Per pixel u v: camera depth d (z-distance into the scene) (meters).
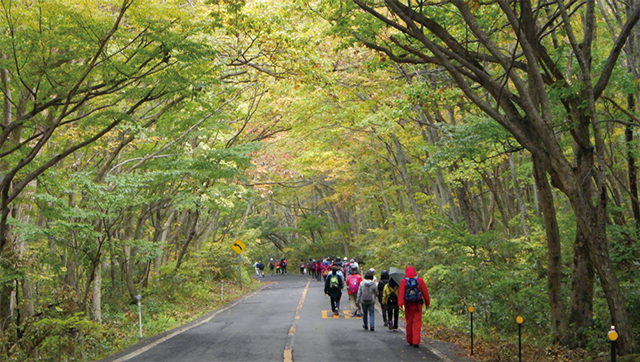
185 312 21.50
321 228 65.56
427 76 16.94
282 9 14.57
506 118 10.22
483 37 9.77
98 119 11.49
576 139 10.42
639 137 16.72
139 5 10.08
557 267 11.15
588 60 9.94
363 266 41.22
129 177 15.42
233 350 11.27
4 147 11.42
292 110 23.67
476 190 32.94
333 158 32.09
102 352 12.91
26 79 9.94
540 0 10.15
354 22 11.98
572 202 9.45
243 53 14.88
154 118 14.71
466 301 17.25
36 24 9.72
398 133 28.20
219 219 38.69
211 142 24.75
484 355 10.45
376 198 41.44
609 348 9.63
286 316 18.47
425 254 22.92
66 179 14.12
